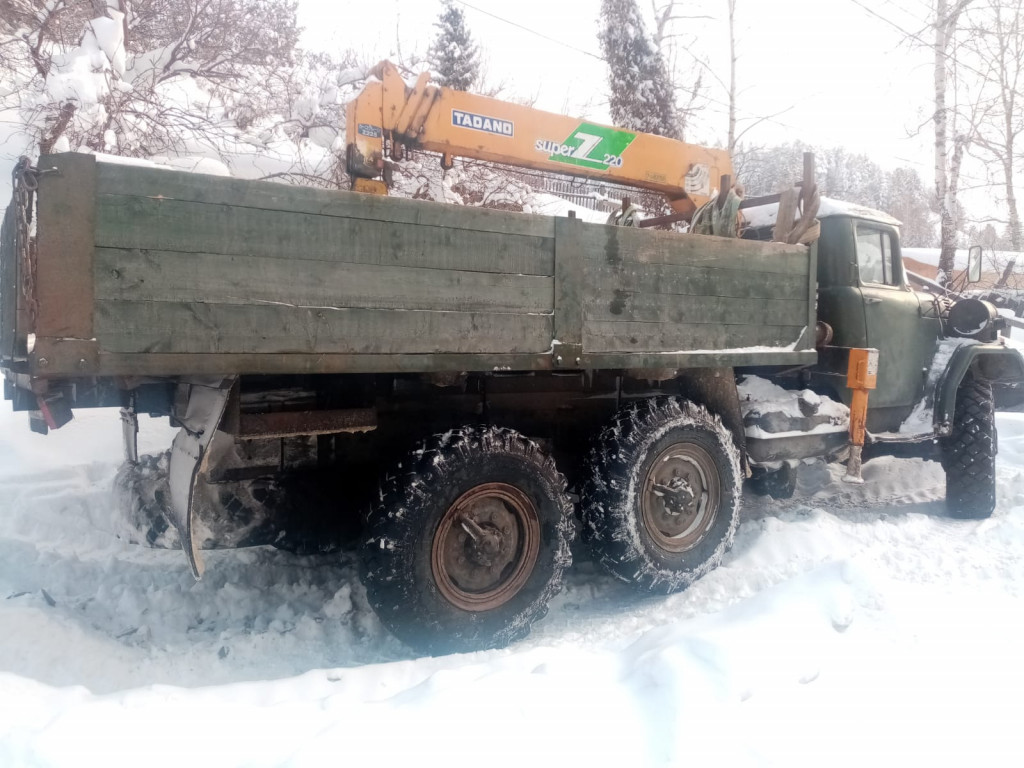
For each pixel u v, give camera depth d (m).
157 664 2.75
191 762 1.82
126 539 3.46
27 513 4.15
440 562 2.91
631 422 3.54
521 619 3.07
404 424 3.26
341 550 3.21
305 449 3.01
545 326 3.09
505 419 3.53
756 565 3.90
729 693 2.08
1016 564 3.55
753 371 4.65
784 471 5.48
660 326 3.50
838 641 2.47
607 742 1.86
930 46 12.71
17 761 1.73
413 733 1.86
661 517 3.63
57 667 2.56
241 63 9.73
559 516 3.17
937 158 12.77
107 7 8.00
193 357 2.30
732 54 16.41
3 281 2.80
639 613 3.42
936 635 2.54
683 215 5.17
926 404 4.95
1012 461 6.45
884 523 4.42
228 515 2.91
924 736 1.96
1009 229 17.69
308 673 2.55
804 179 4.21
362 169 3.85
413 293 2.73
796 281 4.12
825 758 1.83
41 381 2.34
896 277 5.06
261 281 2.41
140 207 2.21
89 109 6.87
